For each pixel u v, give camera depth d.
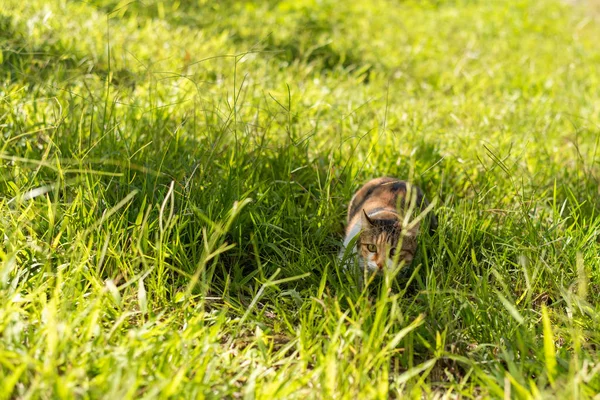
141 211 4.04
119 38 7.85
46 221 4.10
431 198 5.45
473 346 3.76
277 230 4.55
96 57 6.93
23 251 3.82
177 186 4.48
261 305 4.10
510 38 12.55
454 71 9.59
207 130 5.36
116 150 4.87
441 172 5.79
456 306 4.00
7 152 4.75
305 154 5.51
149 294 3.77
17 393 2.94
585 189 5.63
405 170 5.77
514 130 7.32
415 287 4.38
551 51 11.99
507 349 3.62
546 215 5.18
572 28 14.43
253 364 3.39
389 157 5.93
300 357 3.43
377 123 6.69
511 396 3.17
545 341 3.19
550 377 3.09
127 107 5.77
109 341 3.32
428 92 8.58
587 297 4.21
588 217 5.11
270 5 11.29
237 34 9.50
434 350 3.59
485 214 4.99
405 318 3.70
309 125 6.47
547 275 4.29
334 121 6.68
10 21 7.21
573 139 7.46
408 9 13.67
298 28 10.28
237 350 3.52
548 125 7.57
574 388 2.90
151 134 5.23
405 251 4.42
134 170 4.68
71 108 5.03
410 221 4.61
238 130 5.61
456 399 3.30
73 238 3.98
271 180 5.10
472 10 14.42
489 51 11.28
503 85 9.40
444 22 12.88
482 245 4.60
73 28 7.70
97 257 3.87
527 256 4.39
